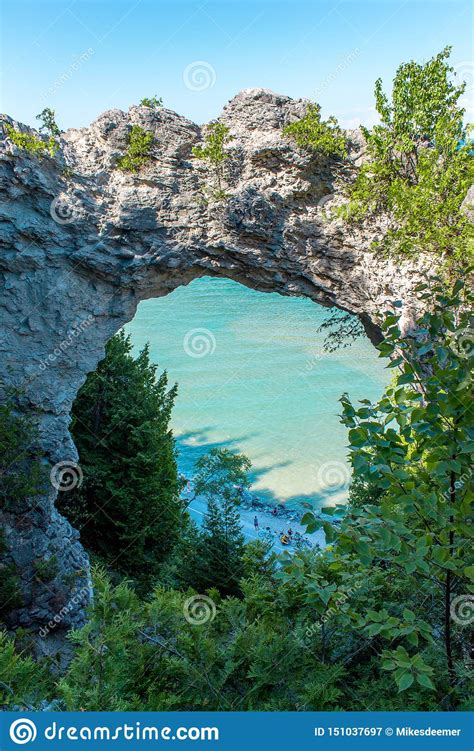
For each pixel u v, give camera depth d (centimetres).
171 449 3020
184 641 479
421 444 445
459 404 414
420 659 355
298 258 2061
